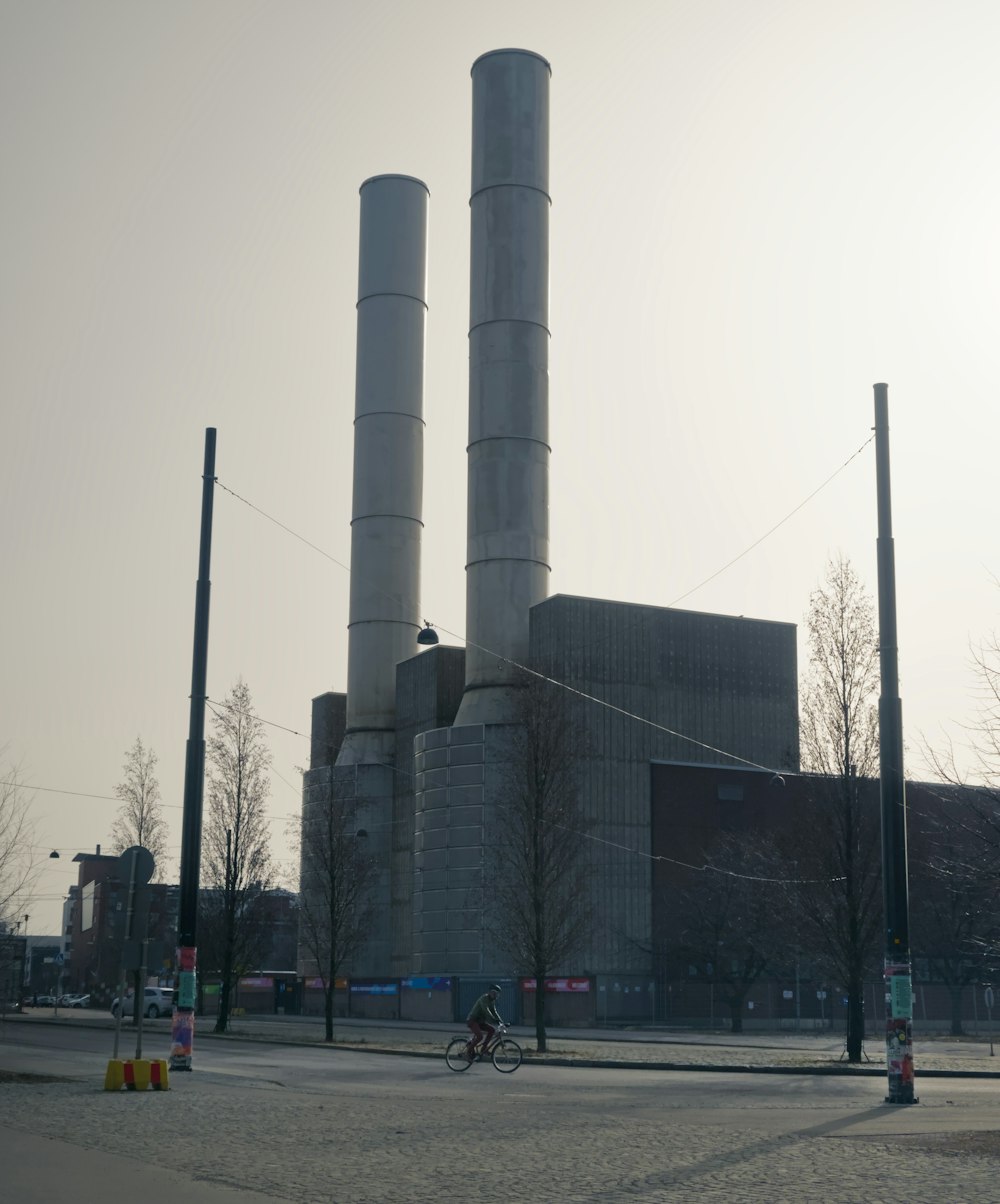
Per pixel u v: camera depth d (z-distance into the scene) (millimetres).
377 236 98562
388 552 96625
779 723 85312
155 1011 77750
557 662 79562
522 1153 14953
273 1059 37375
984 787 26328
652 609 83000
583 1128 17828
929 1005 77000
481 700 81500
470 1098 24062
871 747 38938
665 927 78062
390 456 97250
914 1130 17859
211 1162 14156
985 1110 21766
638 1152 15031
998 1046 51625
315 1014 91250
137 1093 23516
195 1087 25141
